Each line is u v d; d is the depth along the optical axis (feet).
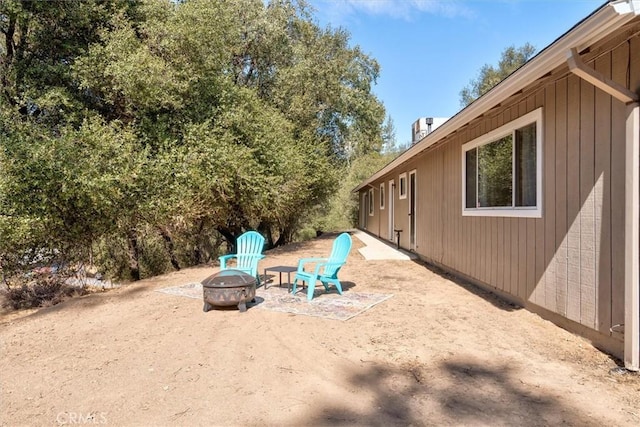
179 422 7.74
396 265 27.32
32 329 14.32
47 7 25.43
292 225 59.67
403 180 36.52
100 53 26.40
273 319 14.33
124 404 8.50
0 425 7.79
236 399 8.61
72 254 28.84
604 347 11.00
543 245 13.84
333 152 61.72
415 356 10.90
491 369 10.01
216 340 12.28
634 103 9.59
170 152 28.19
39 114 27.22
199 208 29.48
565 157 12.53
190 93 29.68
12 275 26.00
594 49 10.98
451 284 20.65
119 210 26.35
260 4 42.86
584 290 11.66
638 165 9.51
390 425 7.50
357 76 64.95
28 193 23.52
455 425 7.48
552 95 13.21
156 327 13.85
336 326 13.46
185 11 28.63
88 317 15.71
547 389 8.89
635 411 7.91
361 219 72.43
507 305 16.08
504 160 16.90
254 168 31.65
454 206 22.93
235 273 16.16
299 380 9.51
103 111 29.94
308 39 50.98
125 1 29.19
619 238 10.30
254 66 45.50
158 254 46.34
